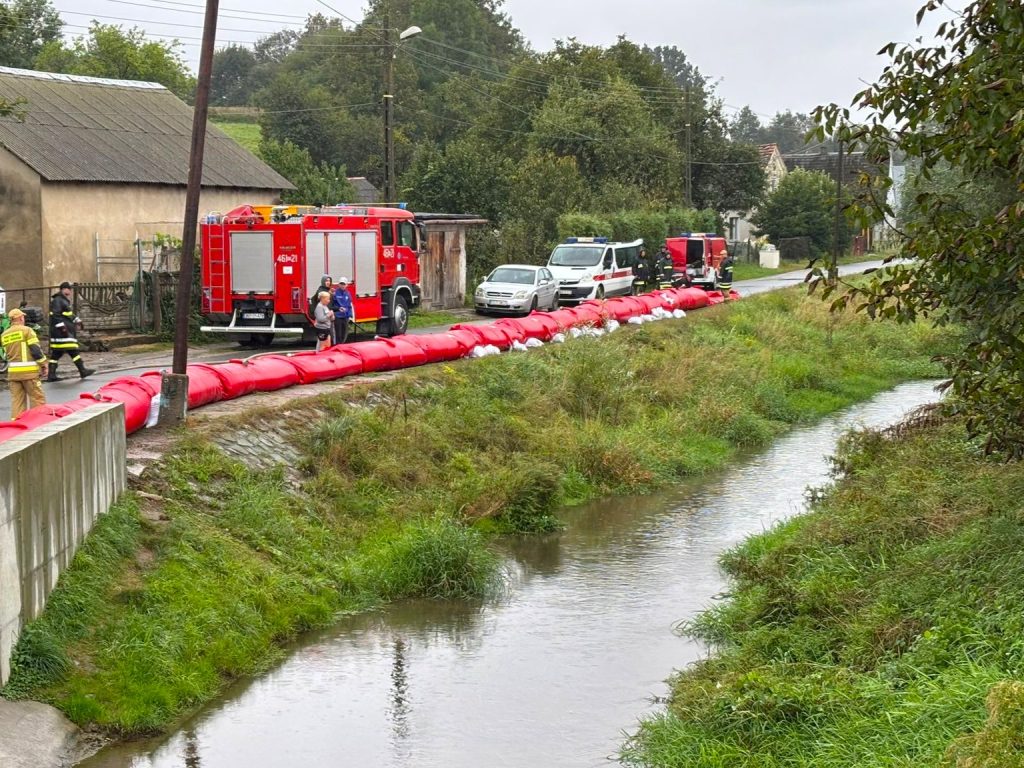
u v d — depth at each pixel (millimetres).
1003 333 8867
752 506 19047
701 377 28234
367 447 18109
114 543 11805
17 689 9117
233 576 12633
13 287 30438
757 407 27875
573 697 10664
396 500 17203
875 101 9336
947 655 9070
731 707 9312
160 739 9602
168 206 34438
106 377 22984
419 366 23641
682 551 16141
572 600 13891
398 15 98562
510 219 46594
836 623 10961
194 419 16844
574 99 65125
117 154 33656
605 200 55031
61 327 22219
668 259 45031
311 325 26734
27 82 35656
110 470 12625
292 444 17344
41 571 9938
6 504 8977
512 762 9234
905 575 11258
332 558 14680
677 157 66688
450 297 39375
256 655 11703
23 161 30156
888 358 37625
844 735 8406
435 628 12875
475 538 15078
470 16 107938
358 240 27766
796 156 112875
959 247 8930
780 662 10469
